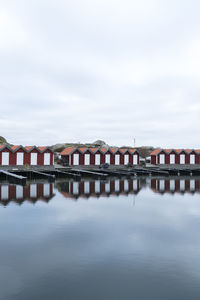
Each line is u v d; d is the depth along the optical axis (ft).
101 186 107.14
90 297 24.79
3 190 93.45
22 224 49.57
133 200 77.00
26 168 157.28
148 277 28.76
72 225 49.29
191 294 25.46
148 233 44.75
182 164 217.36
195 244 39.29
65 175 148.05
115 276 29.01
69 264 31.83
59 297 24.77
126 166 195.31
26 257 33.81
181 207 67.77
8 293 25.38
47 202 71.46
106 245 38.50
